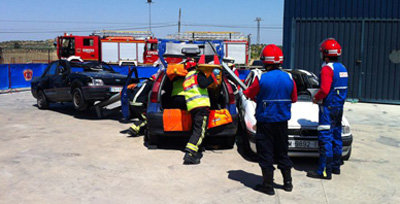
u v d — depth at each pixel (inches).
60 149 244.8
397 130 329.1
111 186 178.1
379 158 237.8
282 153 173.8
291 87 169.6
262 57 174.4
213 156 236.1
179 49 277.1
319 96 190.4
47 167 205.2
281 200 164.9
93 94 346.6
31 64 721.0
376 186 185.6
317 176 197.2
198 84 221.6
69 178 187.9
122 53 1112.8
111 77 359.9
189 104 220.2
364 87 525.7
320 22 531.5
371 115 411.5
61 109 434.3
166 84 265.0
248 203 160.9
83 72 383.6
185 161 216.4
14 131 301.3
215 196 168.2
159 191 173.0
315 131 208.2
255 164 219.6
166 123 236.5
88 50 1071.0
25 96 573.0
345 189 180.7
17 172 195.5
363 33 519.2
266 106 168.1
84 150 243.8
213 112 236.4
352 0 519.5
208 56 272.4
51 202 157.2
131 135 291.3
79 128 319.3
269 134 169.6
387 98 516.7
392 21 509.7
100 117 374.6
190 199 164.1
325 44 194.1
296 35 541.6
